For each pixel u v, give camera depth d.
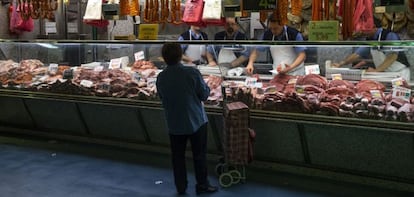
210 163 4.48
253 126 4.04
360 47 3.61
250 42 4.01
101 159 4.72
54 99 4.97
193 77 3.61
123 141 5.09
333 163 3.90
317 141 3.81
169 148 4.79
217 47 4.21
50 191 3.81
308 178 4.04
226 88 4.09
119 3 4.83
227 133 3.75
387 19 5.40
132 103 4.48
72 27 6.75
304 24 5.81
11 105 5.55
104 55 4.96
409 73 3.49
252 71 4.08
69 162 4.63
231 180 3.89
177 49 3.64
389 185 3.73
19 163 4.60
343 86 3.68
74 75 4.95
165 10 4.62
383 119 3.40
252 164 4.35
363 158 3.70
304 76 3.86
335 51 3.75
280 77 3.96
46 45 5.29
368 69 3.65
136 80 4.58
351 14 3.82
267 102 3.85
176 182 3.75
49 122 5.46
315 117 3.63
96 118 5.00
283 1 3.95
